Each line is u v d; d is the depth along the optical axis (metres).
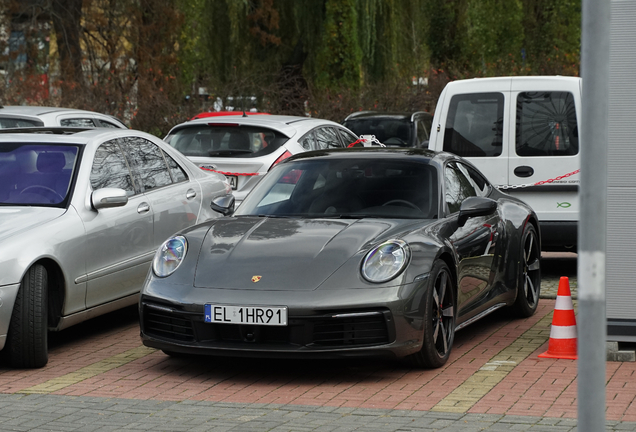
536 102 10.89
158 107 23.22
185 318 6.45
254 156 11.31
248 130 11.63
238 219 7.36
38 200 7.66
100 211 7.82
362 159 7.89
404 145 19.02
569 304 7.17
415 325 6.38
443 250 6.79
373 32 27.73
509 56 32.62
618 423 5.24
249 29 27.44
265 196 7.73
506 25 32.81
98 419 5.54
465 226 7.50
